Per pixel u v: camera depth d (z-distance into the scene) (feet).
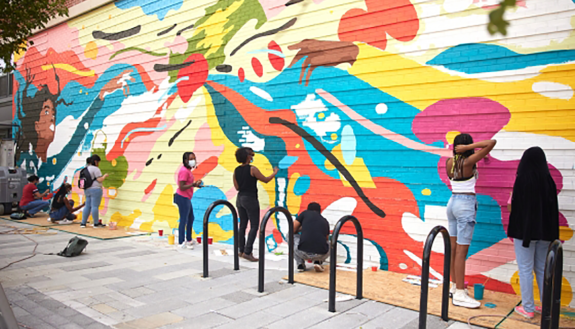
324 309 13.79
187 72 26.40
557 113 14.66
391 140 18.24
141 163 29.19
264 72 22.53
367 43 18.98
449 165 15.06
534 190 12.73
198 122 25.76
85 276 17.58
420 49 17.57
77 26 34.42
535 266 13.33
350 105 19.42
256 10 22.99
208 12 25.30
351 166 19.30
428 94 17.34
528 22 15.25
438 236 16.98
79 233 27.76
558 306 10.16
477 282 16.03
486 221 15.88
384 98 18.45
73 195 34.78
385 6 18.49
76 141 34.60
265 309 13.78
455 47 16.74
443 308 12.78
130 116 30.01
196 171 25.79
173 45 27.22
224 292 15.58
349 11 19.54
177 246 23.86
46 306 13.91
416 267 17.47
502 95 15.71
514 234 13.06
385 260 18.25
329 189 19.93
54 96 36.94
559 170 14.53
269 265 19.65
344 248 19.49
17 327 7.76
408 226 17.70
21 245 23.89
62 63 35.94
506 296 15.03
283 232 21.65
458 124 16.61
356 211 19.10
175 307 13.93
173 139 27.17
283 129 21.67
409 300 14.55
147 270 18.66
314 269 18.69
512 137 15.46
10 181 36.99
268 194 22.13
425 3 17.46
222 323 12.55
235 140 23.79
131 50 29.96
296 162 21.15
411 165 17.70
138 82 29.48
